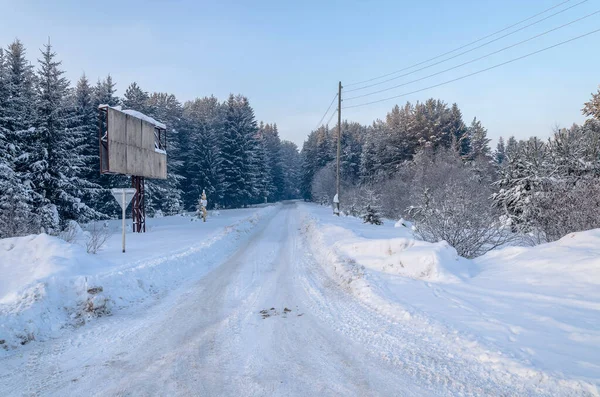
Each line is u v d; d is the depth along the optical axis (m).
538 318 5.47
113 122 19.91
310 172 95.38
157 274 10.28
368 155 65.69
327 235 17.45
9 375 4.78
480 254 11.12
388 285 8.38
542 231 11.99
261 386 4.32
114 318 7.20
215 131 70.56
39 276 8.37
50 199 26.06
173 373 4.74
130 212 40.12
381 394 4.07
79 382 4.55
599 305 5.47
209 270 12.15
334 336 5.98
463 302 6.68
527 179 17.62
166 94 70.06
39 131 25.55
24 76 31.28
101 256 12.65
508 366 4.36
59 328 6.53
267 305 7.94
